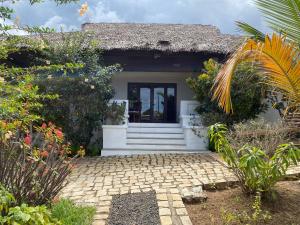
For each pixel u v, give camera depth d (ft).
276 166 16.84
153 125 49.44
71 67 18.74
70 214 16.52
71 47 43.37
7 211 12.44
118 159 36.11
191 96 56.49
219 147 18.58
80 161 34.91
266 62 14.96
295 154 16.17
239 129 26.20
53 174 16.17
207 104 42.01
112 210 18.34
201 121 42.27
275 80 15.89
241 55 14.78
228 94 14.96
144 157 36.91
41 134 18.92
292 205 17.39
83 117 39.40
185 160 33.24
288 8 13.97
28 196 14.90
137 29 58.34
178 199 19.26
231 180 21.77
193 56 49.26
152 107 56.70
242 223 15.67
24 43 17.63
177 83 56.54
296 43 14.35
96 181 25.16
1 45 15.90
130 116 56.39
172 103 56.65
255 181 17.51
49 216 12.98
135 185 23.44
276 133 21.31
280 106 37.76
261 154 16.78
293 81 15.07
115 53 48.42
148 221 16.57
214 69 41.01
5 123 14.73
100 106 39.81
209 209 17.79
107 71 41.96
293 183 20.88
